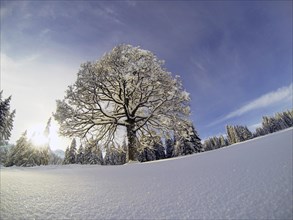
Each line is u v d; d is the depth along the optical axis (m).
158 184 2.02
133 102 16.95
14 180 2.44
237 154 2.70
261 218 1.12
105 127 16.16
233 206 1.31
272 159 1.99
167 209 1.43
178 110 15.04
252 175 1.73
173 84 15.50
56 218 1.42
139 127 15.31
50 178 2.62
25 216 1.47
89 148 15.38
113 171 3.20
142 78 15.09
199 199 1.51
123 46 15.91
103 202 1.66
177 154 33.00
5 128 38.19
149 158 37.25
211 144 82.56
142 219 1.33
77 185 2.22
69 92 13.97
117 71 14.79
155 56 16.06
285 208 1.15
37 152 39.19
